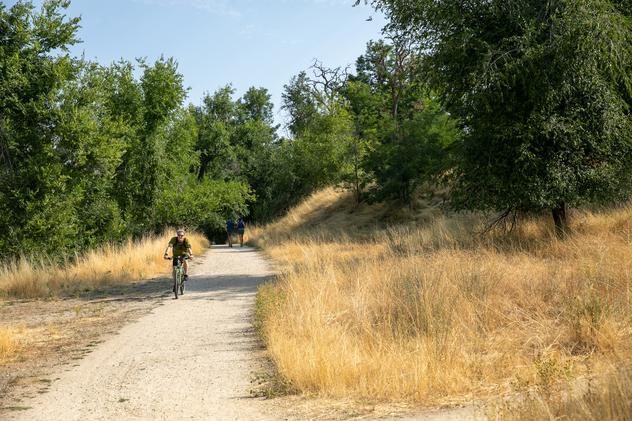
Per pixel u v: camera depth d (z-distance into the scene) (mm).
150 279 19281
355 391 6188
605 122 15148
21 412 6129
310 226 37625
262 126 73500
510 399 5172
